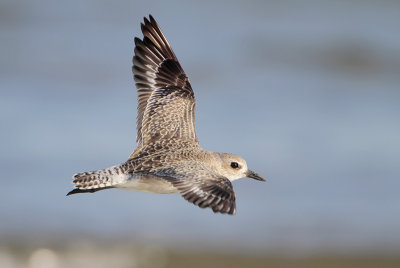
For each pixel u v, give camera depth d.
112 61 24.38
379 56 26.12
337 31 27.44
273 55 25.69
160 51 11.10
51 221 15.98
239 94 22.44
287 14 28.72
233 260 14.98
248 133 19.69
